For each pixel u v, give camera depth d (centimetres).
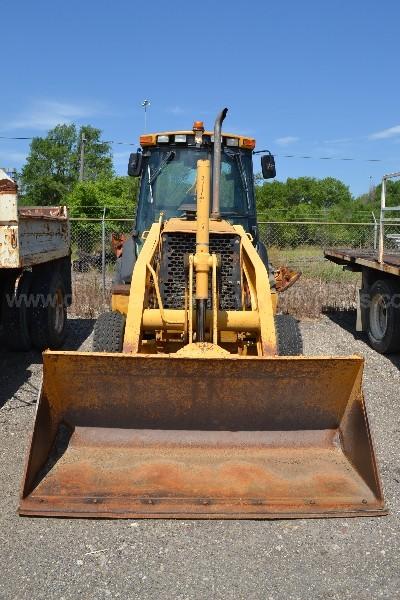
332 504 359
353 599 304
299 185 4753
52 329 762
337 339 902
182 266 498
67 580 316
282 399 405
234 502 359
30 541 348
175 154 650
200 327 431
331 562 333
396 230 1942
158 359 386
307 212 2928
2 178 546
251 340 513
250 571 325
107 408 407
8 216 550
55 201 5306
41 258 669
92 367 393
